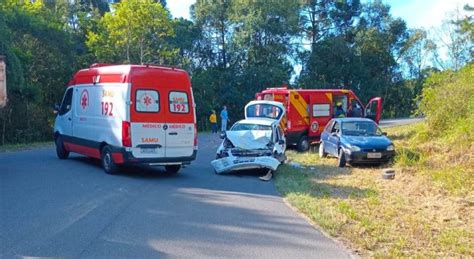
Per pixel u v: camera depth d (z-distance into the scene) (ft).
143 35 128.88
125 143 42.47
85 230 24.72
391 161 53.11
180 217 28.43
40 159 54.49
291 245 23.38
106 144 44.83
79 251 21.31
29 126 94.32
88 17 147.02
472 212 30.68
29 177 40.78
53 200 31.71
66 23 141.18
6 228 24.68
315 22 199.72
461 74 62.54
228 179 44.86
